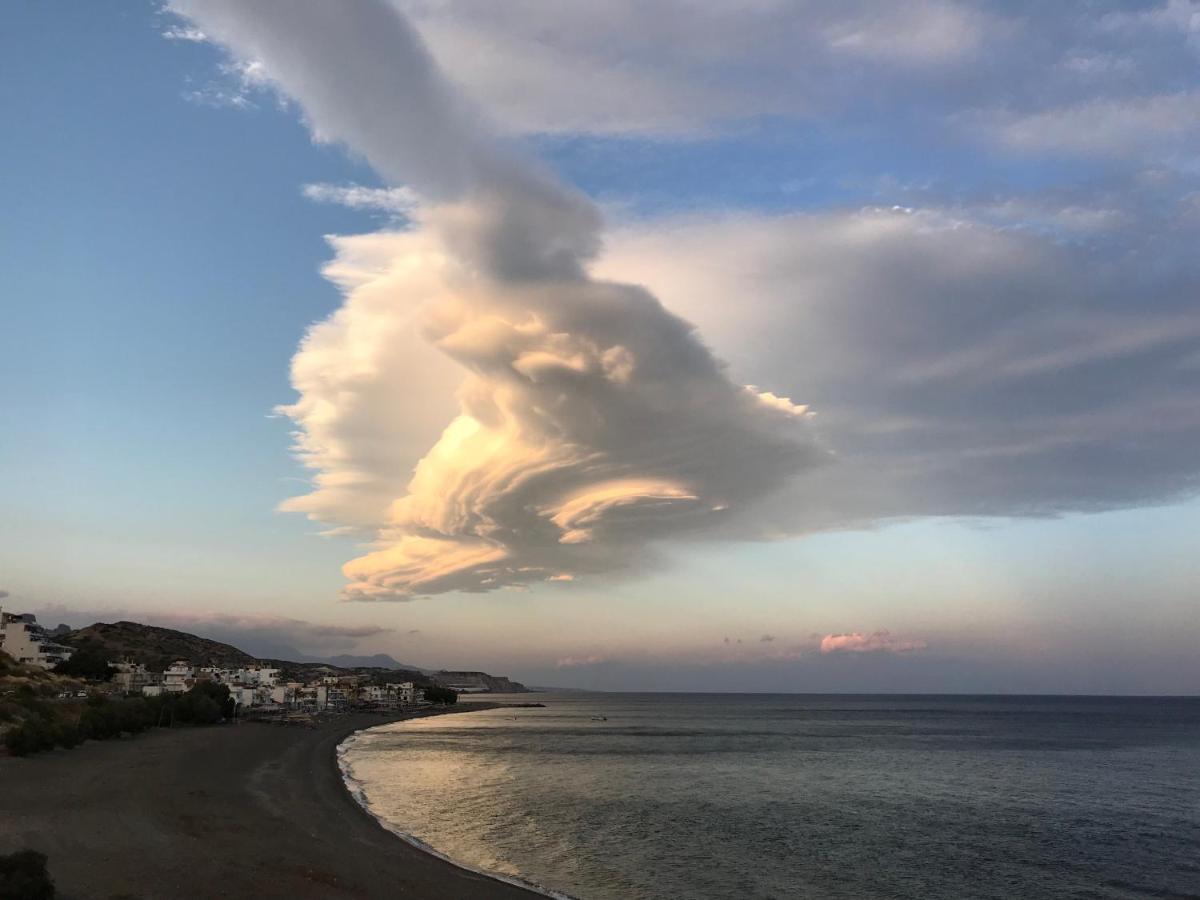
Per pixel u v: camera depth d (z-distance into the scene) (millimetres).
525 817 62000
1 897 25672
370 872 38562
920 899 42031
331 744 122812
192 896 31188
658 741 152500
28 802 48531
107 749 83125
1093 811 71500
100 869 33844
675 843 53375
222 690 157125
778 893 42125
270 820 50406
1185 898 43281
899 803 74688
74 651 196375
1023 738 170875
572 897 39188
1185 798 80375
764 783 88250
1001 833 60281
